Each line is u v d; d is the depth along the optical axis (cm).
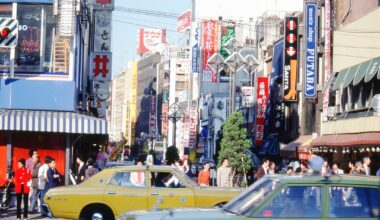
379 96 3091
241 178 3747
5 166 2794
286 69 4944
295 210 1062
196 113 10412
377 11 3497
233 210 1099
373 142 3006
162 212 1109
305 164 3975
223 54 8388
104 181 1822
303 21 4978
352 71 3572
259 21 7569
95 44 5094
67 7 2867
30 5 2917
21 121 2681
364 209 1071
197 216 1062
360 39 3688
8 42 2575
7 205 2620
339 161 3934
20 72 2880
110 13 5125
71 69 2903
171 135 13825
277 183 1090
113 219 1803
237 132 3816
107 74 4641
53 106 2867
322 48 4453
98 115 5069
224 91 9762
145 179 1817
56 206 1805
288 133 5322
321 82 4469
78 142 3412
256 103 6203
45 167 2378
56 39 2911
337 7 4206
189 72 12512
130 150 15312
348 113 3741
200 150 9081
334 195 1077
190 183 1828
